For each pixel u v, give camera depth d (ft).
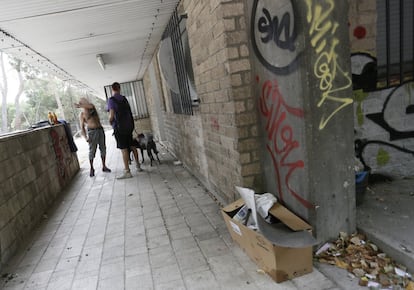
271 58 7.96
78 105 20.99
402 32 9.60
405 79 9.96
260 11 8.04
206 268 8.04
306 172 7.39
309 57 6.75
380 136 10.17
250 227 7.57
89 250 10.08
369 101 9.96
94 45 19.19
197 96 13.24
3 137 12.09
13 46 16.53
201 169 15.42
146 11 14.26
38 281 8.54
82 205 15.11
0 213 10.04
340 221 7.75
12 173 11.80
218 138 11.33
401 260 6.66
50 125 19.39
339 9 6.85
